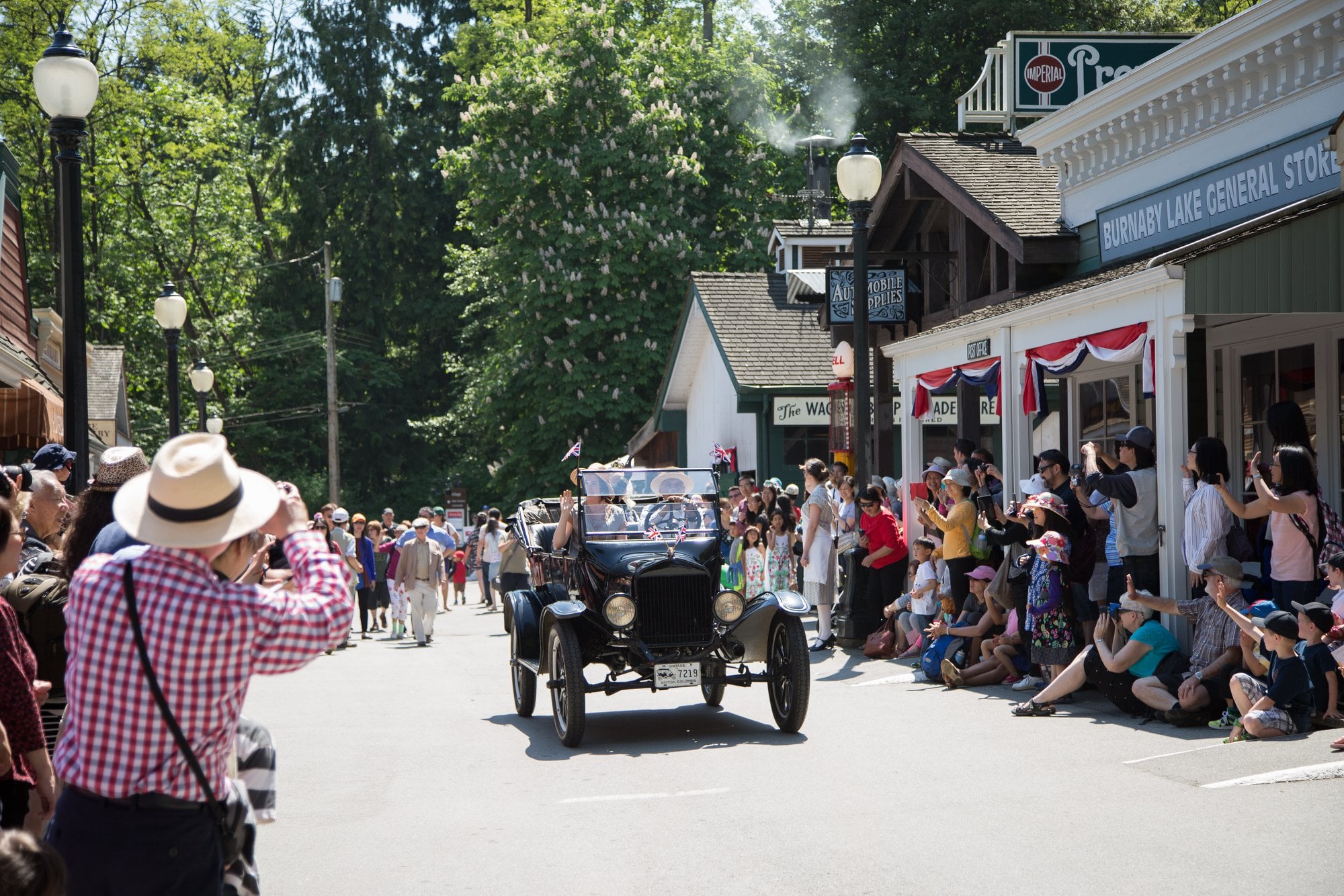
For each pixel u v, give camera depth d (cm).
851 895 573
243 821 409
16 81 4159
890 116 4025
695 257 3688
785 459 2491
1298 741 845
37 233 4400
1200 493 992
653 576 1023
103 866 370
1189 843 631
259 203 6241
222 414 5222
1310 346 1270
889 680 1271
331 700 1284
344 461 5862
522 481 3678
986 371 1467
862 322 1529
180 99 4703
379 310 5794
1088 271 1639
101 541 461
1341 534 955
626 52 3841
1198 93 1388
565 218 3644
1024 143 1753
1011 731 966
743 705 1191
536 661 1102
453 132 5909
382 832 717
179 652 364
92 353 3503
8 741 477
